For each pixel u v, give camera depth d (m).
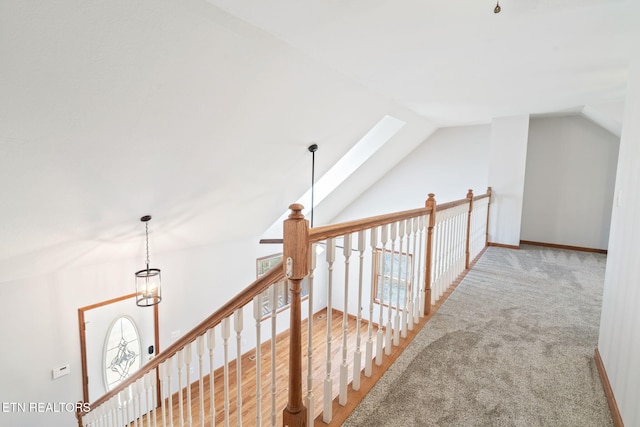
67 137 2.08
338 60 2.66
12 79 1.62
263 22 2.02
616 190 1.97
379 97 3.77
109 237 3.43
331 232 1.40
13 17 1.41
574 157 5.20
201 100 2.40
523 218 5.68
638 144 1.57
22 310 3.32
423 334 2.33
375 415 1.56
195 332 1.62
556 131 5.32
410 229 2.15
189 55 2.03
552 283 3.45
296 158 3.96
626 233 1.65
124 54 1.82
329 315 1.48
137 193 2.99
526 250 5.04
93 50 1.71
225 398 1.55
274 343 1.38
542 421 1.53
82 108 1.96
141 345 4.25
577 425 1.51
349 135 4.18
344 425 1.50
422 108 4.48
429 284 2.60
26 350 3.36
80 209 2.79
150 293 3.80
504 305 2.85
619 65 2.79
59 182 2.40
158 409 4.11
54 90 1.78
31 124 1.88
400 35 2.21
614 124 4.32
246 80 2.46
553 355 2.07
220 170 3.34
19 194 2.30
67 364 3.64
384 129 5.02
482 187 5.69
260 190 4.18
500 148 5.17
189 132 2.62
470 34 2.21
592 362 2.00
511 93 3.70
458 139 5.88
